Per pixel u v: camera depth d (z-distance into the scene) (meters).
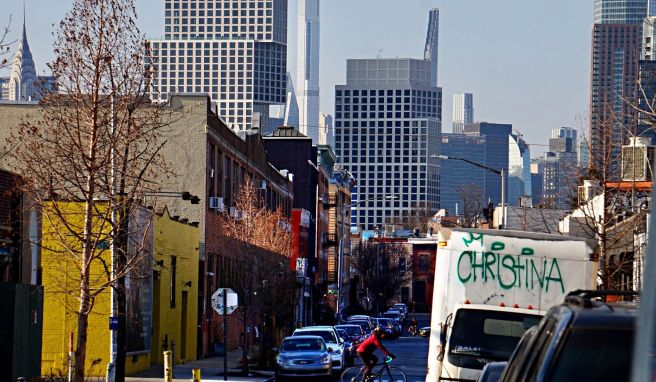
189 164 99.44
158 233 81.81
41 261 68.50
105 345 71.12
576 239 39.41
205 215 100.38
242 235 108.81
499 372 17.42
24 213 64.12
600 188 80.88
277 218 124.88
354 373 72.44
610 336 11.80
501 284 39.38
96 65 54.38
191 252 95.50
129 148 60.09
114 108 55.41
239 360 93.88
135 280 71.94
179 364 90.62
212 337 107.38
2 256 61.59
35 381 57.41
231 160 114.94
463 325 39.22
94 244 53.38
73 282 69.81
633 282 70.38
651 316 8.05
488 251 39.50
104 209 68.25
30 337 59.81
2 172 59.56
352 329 115.12
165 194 95.69
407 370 92.69
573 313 12.24
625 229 72.88
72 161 54.06
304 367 79.38
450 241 39.78
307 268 170.25
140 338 77.00
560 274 39.19
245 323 88.62
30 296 59.72
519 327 39.00
